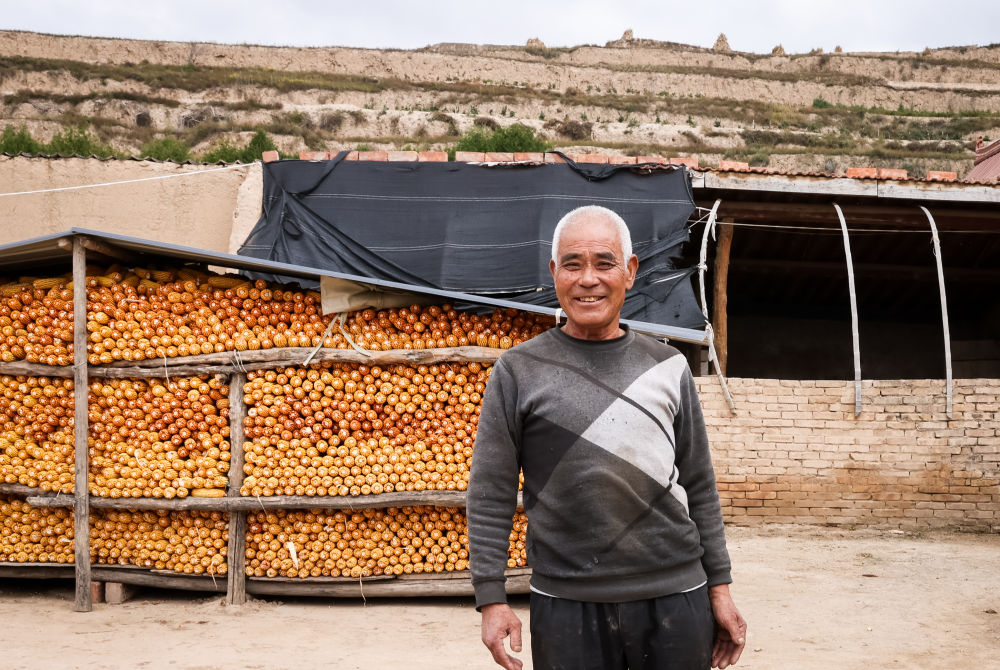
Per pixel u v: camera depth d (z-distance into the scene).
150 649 4.59
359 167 9.56
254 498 5.56
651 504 2.15
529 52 74.81
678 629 2.13
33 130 43.62
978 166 16.05
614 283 2.23
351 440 5.68
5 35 60.56
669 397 2.23
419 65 68.19
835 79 67.62
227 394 5.75
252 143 23.77
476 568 2.19
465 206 9.34
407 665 4.35
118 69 56.28
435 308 5.83
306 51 66.81
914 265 13.03
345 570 5.77
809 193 9.88
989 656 4.65
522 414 2.21
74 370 5.59
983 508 9.25
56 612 5.52
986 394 9.31
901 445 9.36
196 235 10.09
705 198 10.27
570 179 9.41
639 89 68.12
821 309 14.64
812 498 9.36
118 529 5.80
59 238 5.45
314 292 5.93
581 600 2.13
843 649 4.77
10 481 5.79
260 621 5.31
